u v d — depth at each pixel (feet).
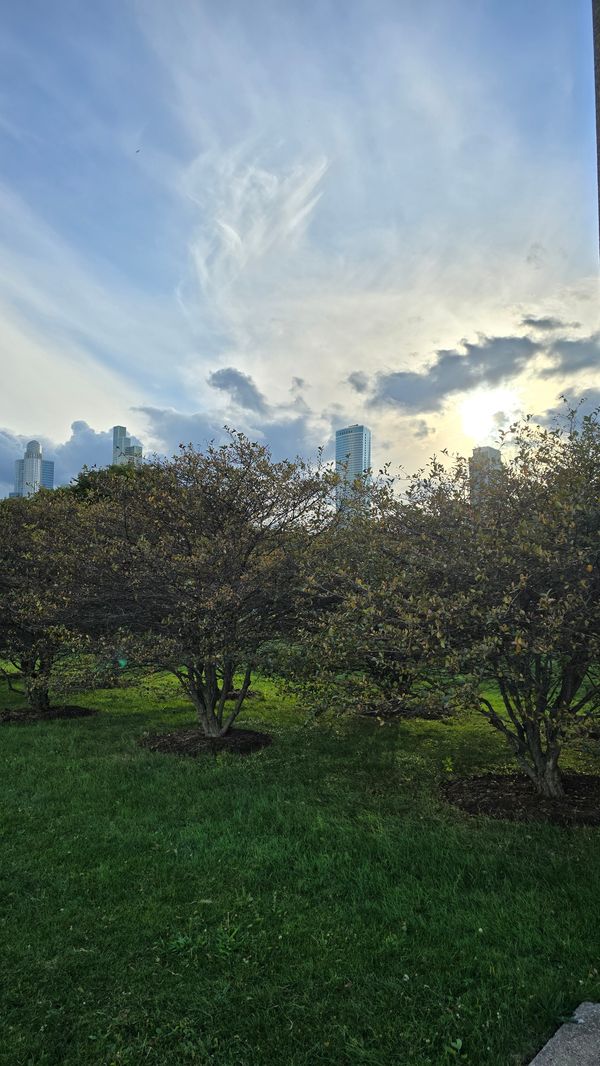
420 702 15.76
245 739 24.95
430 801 17.75
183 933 11.23
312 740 25.30
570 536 14.46
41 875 13.43
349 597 17.44
